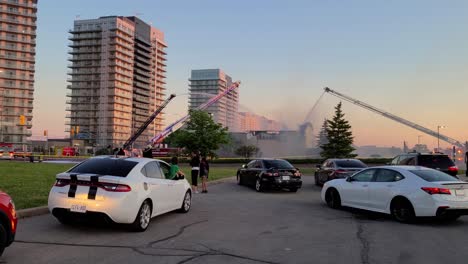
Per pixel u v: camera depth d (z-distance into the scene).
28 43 143.00
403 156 19.53
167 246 7.58
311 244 7.87
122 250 7.21
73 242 7.73
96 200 8.30
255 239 8.29
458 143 116.75
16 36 141.25
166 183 10.30
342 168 18.27
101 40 168.88
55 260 6.47
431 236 8.71
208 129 54.94
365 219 10.96
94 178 8.45
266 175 18.09
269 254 7.08
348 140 61.56
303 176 32.12
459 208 9.80
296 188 18.47
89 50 170.25
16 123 139.50
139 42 187.88
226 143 56.66
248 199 15.56
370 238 8.47
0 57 138.38
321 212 12.21
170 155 68.81
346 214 11.83
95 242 7.79
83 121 168.50
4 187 15.61
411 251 7.36
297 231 9.17
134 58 184.50
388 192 10.84
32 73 143.88
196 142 53.47
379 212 11.09
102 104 167.38
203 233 8.85
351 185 12.17
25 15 142.88
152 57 198.25
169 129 108.44
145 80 191.00
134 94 183.12
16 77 140.50
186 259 6.68
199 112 55.69
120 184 8.49
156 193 9.65
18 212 10.04
